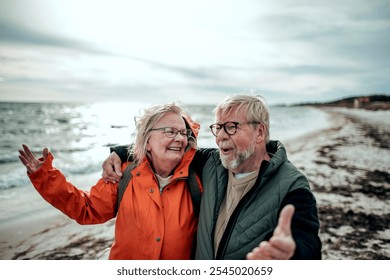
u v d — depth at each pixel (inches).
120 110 2896.2
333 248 160.4
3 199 257.9
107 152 584.1
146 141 85.4
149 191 82.1
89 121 1596.9
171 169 87.2
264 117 78.0
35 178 79.7
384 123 1229.1
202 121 1366.9
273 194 70.1
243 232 71.1
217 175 82.4
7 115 1898.4
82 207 84.3
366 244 165.6
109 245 171.6
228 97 79.7
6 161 495.5
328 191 260.8
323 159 410.0
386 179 308.0
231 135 76.7
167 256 80.1
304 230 61.2
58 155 542.3
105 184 87.7
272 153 82.1
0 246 167.6
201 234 78.2
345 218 201.3
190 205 84.7
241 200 73.3
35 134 969.5
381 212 213.9
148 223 80.3
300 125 1080.2
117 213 90.4
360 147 535.8
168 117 85.6
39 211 226.7
